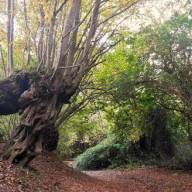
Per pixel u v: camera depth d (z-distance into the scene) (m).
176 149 22.81
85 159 26.75
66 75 11.66
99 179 16.19
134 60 17.84
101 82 18.00
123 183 15.97
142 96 19.19
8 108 10.92
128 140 24.73
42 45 12.11
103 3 13.13
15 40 14.31
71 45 11.91
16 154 10.47
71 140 31.03
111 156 26.08
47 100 11.09
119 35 17.02
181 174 19.19
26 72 11.01
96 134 31.94
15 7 13.80
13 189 8.41
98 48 15.05
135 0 13.60
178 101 19.20
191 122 19.77
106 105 19.78
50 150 15.60
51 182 10.73
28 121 10.67
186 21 16.25
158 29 16.86
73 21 11.90
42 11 12.11
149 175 18.92
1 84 10.88
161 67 17.34
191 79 16.83
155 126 23.09
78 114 21.02
